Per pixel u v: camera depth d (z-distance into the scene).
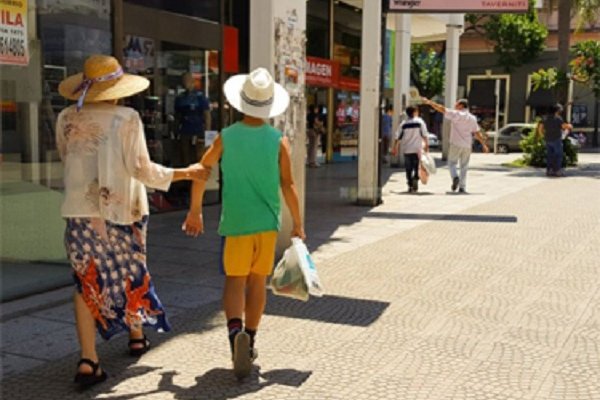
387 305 9.05
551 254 12.29
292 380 6.59
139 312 6.64
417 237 13.78
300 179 11.89
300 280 6.94
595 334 7.99
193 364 6.99
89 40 10.06
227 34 18.86
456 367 6.94
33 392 6.25
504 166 33.09
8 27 9.59
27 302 8.80
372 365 6.98
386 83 36.00
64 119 6.48
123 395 6.22
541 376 6.73
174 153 16.52
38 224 9.58
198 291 9.60
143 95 15.22
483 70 60.78
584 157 43.78
